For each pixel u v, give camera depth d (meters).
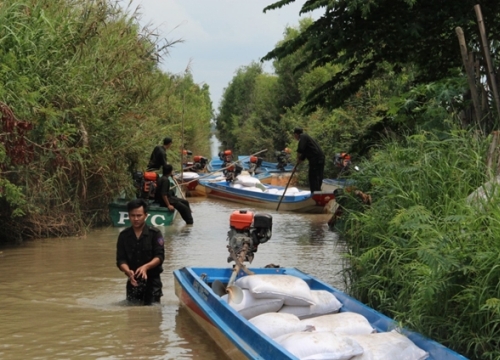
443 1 14.45
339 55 16.80
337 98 16.64
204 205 23.34
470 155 8.97
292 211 21.02
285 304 7.45
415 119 14.22
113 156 16.91
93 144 16.36
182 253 13.18
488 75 10.82
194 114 40.75
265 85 59.00
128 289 9.23
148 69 18.89
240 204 23.61
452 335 6.14
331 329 6.57
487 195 7.15
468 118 11.81
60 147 14.66
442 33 15.16
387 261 7.86
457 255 6.36
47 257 12.70
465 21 13.98
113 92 16.91
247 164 37.38
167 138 18.69
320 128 31.22
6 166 13.80
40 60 14.23
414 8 14.45
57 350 7.26
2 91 12.44
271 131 49.81
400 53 15.69
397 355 5.89
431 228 7.09
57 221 15.18
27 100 13.16
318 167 19.80
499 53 14.67
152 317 8.49
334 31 14.74
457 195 8.09
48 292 9.88
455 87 12.92
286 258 12.58
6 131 12.43
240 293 7.45
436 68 16.03
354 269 8.88
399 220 7.60
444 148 9.62
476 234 6.44
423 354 5.97
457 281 6.27
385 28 14.79
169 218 17.39
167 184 17.44
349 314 6.87
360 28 14.77
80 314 8.66
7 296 9.66
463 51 10.86
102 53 17.03
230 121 72.75
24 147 12.77
